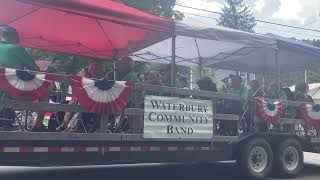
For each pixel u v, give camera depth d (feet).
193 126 21.11
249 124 23.98
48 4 18.34
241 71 36.52
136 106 19.51
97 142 18.86
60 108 17.38
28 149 17.20
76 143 18.33
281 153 24.72
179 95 20.99
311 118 26.43
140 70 40.50
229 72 40.68
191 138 20.99
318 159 37.06
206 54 32.58
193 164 29.86
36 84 16.88
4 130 16.93
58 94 19.71
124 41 28.32
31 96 16.78
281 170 24.72
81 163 18.44
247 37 23.52
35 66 18.13
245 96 23.56
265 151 24.07
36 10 22.76
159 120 19.94
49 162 17.69
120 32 26.43
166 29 20.89
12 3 21.45
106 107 18.33
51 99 20.43
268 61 32.99
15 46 17.65
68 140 17.83
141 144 20.08
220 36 22.36
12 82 16.43
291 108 26.04
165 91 20.15
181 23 21.27
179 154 21.29
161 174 24.68
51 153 17.74
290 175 24.99
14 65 17.47
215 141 22.03
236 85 24.11
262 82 33.22
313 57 28.91
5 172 24.07
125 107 19.06
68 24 25.44
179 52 32.40
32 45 29.17
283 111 25.58
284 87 28.48
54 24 25.50
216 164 30.09
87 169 25.98
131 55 31.83
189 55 33.17
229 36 22.72
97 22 24.53
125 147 19.62
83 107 17.83
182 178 23.49
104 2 20.83
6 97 16.67
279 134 24.77
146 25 20.48
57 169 25.66
